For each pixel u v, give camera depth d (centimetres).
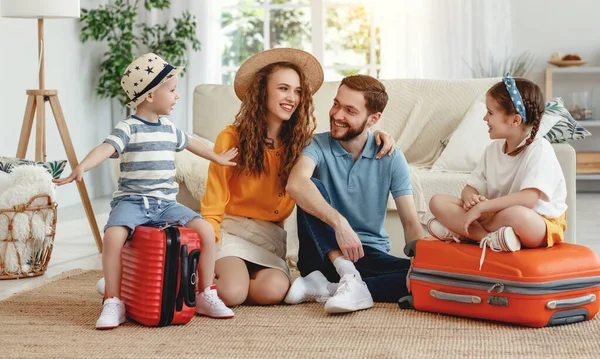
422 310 250
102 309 247
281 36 694
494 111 244
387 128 405
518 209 233
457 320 239
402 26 660
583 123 647
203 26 664
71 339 221
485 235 242
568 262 230
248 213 273
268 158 270
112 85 621
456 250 239
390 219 345
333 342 216
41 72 391
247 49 695
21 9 376
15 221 319
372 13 685
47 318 247
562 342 214
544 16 678
